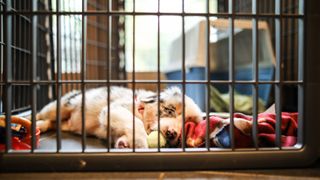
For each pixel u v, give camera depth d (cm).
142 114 128
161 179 81
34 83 88
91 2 256
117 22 274
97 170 85
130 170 86
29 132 108
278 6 94
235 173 86
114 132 117
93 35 269
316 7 92
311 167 91
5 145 89
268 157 89
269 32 208
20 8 133
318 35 92
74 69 209
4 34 95
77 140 139
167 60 330
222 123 104
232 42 93
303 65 92
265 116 111
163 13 89
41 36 194
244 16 93
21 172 85
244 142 98
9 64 91
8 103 89
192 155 87
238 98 210
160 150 88
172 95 132
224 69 258
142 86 194
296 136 104
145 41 316
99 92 156
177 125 120
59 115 88
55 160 85
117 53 277
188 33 246
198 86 161
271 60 202
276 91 95
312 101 91
